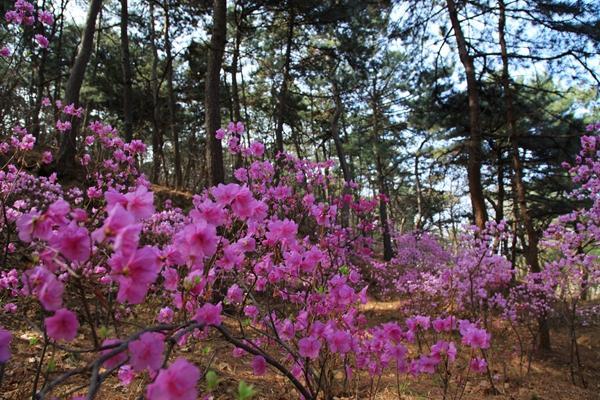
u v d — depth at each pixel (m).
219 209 1.55
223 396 2.89
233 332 4.20
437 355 2.50
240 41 14.52
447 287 6.79
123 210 1.03
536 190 14.03
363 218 5.34
